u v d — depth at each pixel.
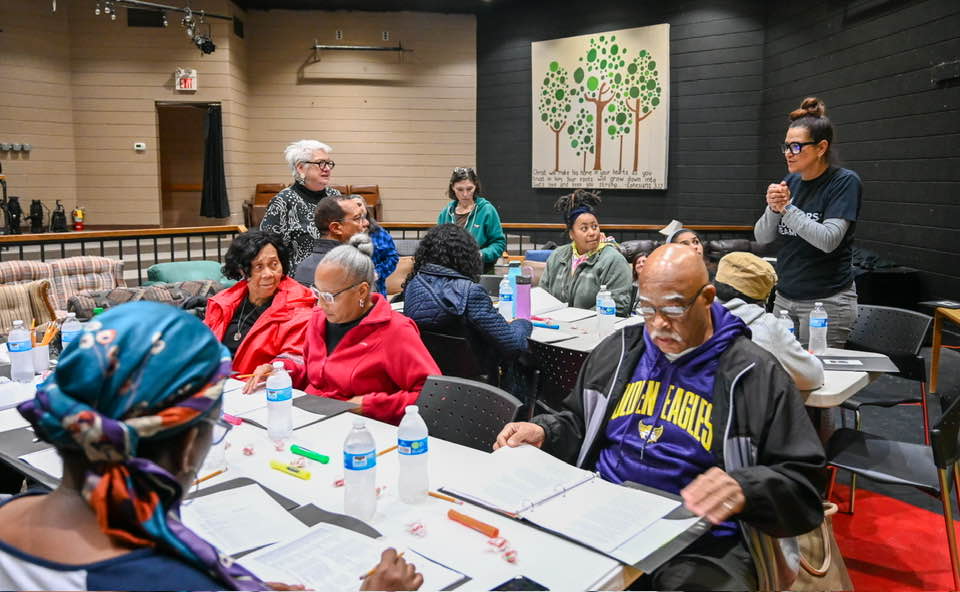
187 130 13.44
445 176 12.38
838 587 1.92
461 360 2.99
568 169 11.20
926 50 6.41
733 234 9.85
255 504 1.58
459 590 1.23
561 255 4.59
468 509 1.55
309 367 2.63
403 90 12.27
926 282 6.45
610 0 10.62
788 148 3.24
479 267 3.15
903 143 6.77
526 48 11.47
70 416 0.75
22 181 11.10
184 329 0.83
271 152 12.35
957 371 5.04
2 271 5.42
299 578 1.26
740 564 1.62
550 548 1.38
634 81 10.50
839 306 3.32
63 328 2.97
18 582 0.79
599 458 1.92
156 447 0.82
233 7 11.56
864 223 7.42
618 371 1.91
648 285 1.74
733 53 9.80
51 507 0.81
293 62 12.22
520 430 1.91
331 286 2.45
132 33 11.30
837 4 7.86
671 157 10.46
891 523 3.08
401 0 11.65
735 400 1.71
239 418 2.20
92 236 7.12
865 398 3.44
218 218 11.95
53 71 11.25
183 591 0.78
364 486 1.52
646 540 1.40
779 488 1.52
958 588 2.28
